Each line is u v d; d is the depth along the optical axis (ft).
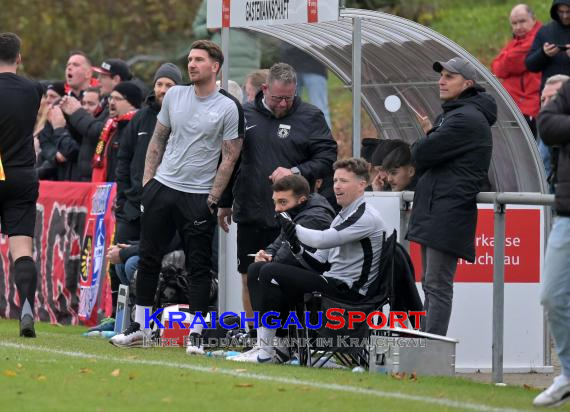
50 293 150.51
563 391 81.10
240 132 112.16
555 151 81.76
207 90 112.47
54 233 149.89
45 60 298.15
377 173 119.14
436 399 82.94
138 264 115.03
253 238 116.06
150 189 113.50
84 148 153.99
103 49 292.40
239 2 124.77
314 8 117.70
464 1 278.05
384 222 109.70
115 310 135.95
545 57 143.43
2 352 103.24
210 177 112.98
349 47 132.87
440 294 102.22
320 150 115.14
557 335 81.20
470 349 112.27
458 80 103.30
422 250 106.83
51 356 101.19
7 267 156.35
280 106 114.11
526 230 112.06
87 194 144.66
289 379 90.38
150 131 131.54
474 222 102.53
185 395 81.76
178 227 113.70
